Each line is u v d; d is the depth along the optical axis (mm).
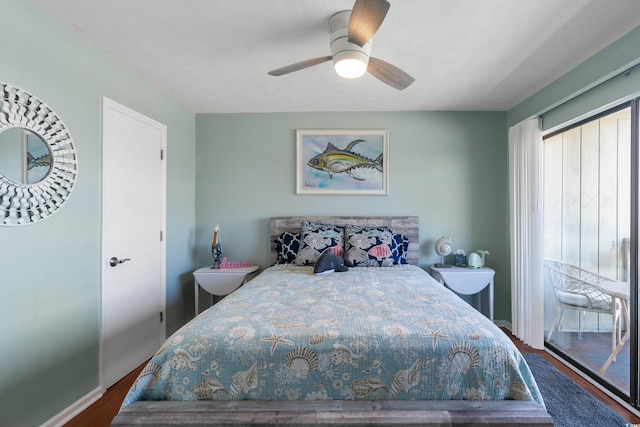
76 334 1846
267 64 2238
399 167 3285
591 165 2322
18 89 1507
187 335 1288
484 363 1215
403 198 3285
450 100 2969
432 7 1592
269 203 3342
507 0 1548
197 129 3350
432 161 3268
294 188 3330
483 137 3252
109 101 2102
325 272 2533
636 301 1853
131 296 2336
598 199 2273
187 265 3195
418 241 3227
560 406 1841
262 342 1238
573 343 2461
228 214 3350
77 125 1854
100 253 2035
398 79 1896
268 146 3336
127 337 2291
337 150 3303
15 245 1511
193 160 3314
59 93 1735
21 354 1538
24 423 1550
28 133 1564
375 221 3232
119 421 1092
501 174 3238
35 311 1604
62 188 1749
